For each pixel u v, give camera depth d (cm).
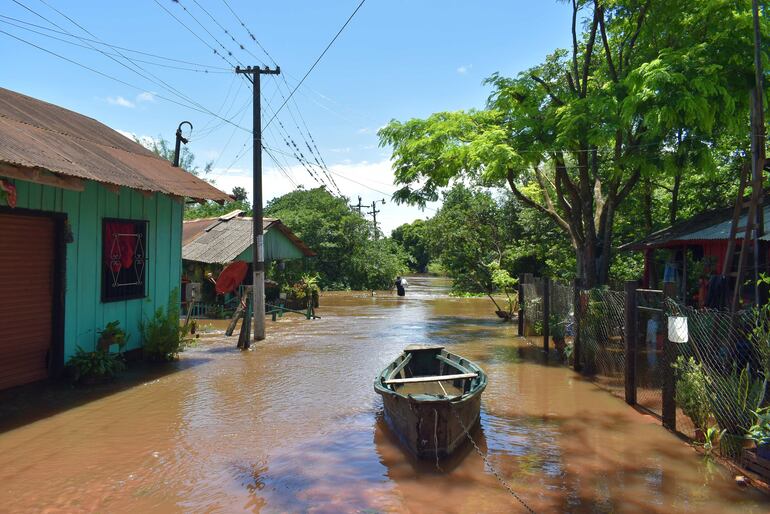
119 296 1116
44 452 661
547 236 2933
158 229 1244
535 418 816
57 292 959
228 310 2188
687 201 1909
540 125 1378
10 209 858
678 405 738
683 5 1274
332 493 556
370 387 1002
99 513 509
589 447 690
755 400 620
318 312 2420
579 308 1155
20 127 923
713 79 1050
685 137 1254
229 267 1680
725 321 707
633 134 1434
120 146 1248
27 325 915
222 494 552
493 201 3269
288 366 1188
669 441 707
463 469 619
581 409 861
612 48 1658
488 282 3259
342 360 1262
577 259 1587
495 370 1158
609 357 1102
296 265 3086
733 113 1102
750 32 1105
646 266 1551
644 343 1312
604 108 1186
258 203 1555
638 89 1105
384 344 1497
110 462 633
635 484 577
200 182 1317
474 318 2169
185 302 2155
